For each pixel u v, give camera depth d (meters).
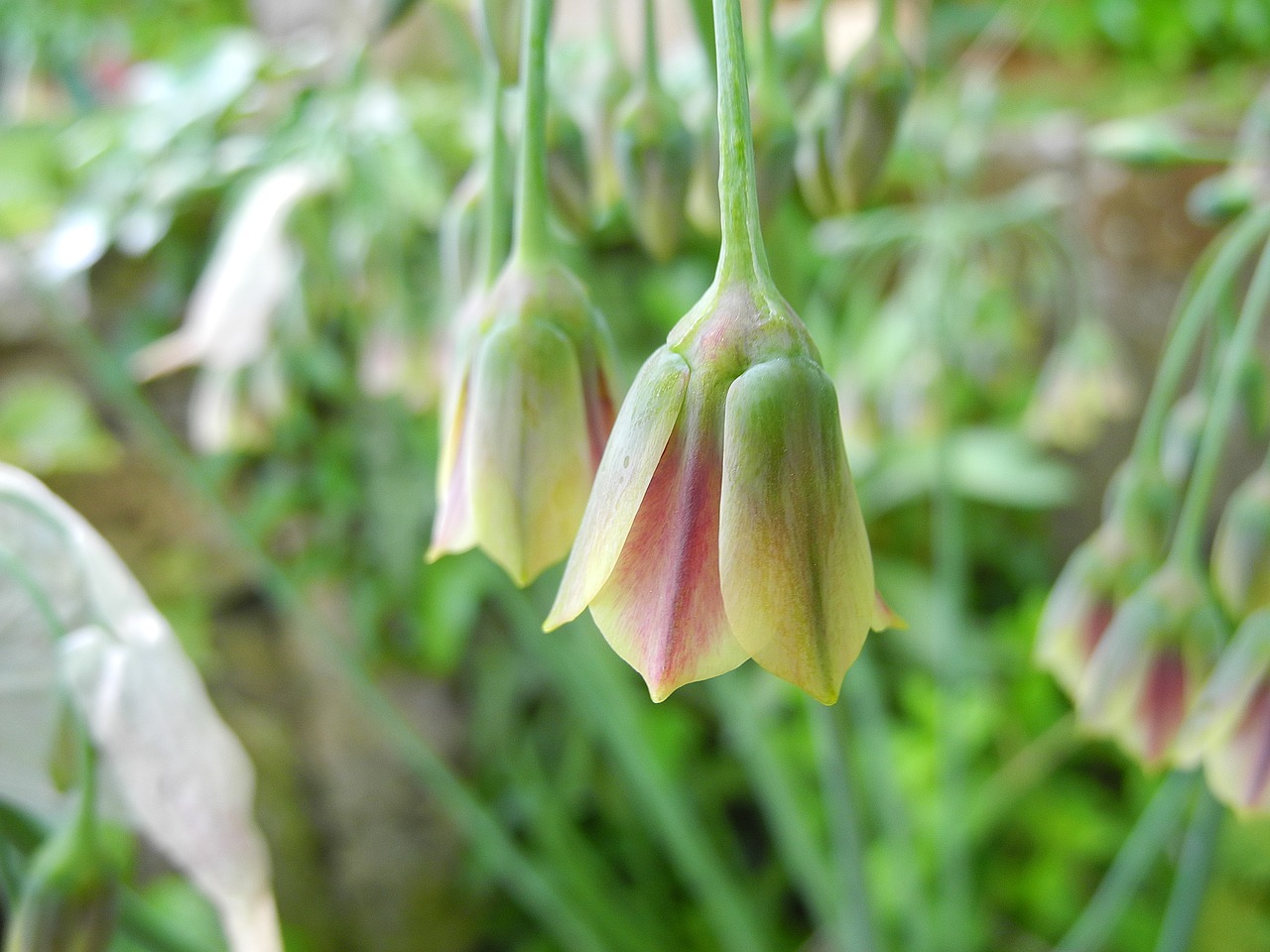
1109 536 0.11
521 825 0.28
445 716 0.28
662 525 0.05
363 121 0.16
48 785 0.09
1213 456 0.10
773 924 0.28
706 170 0.09
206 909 0.22
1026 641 0.28
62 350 0.24
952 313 0.19
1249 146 0.12
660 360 0.05
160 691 0.08
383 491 0.26
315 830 0.27
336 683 0.27
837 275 0.20
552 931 0.27
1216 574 0.10
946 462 0.19
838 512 0.05
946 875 0.20
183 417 0.25
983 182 0.28
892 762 0.22
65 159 0.22
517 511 0.07
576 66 0.19
